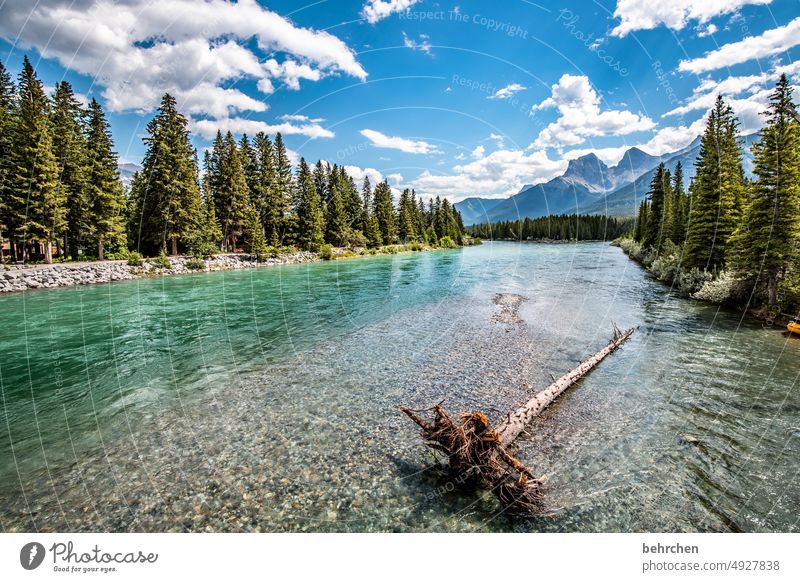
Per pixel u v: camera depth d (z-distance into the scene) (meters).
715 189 22.19
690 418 7.10
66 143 36.16
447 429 5.42
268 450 6.51
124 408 8.34
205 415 7.93
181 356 11.98
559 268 36.16
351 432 7.05
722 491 5.07
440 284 27.62
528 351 11.71
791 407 7.42
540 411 7.34
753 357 10.47
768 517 4.57
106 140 39.06
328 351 12.29
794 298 14.20
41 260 35.88
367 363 11.02
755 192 16.12
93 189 37.50
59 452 6.61
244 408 8.23
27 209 32.59
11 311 18.97
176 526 4.77
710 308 17.22
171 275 35.19
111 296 23.39
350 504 5.08
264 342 13.43
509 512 4.82
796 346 11.35
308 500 5.19
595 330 13.93
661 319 15.32
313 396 8.78
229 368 10.83
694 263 22.66
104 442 6.93
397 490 5.35
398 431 7.04
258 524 4.75
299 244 56.34
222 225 49.56
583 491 5.16
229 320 16.97
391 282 29.27
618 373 9.55
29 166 33.12
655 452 6.03
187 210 41.06
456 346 12.51
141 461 6.28
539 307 18.59
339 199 63.66
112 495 5.42
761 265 15.48
